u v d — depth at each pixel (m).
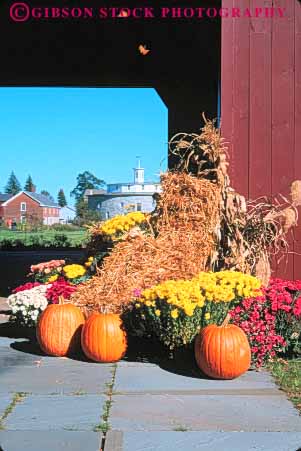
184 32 11.71
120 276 5.93
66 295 6.10
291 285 5.54
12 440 3.45
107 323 5.18
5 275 13.29
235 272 5.41
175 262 5.98
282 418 3.85
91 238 7.46
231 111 6.48
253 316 5.11
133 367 5.08
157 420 3.79
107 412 3.92
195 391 4.40
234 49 6.50
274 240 6.23
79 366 5.11
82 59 13.19
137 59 13.20
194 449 3.34
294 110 6.48
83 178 86.75
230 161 6.46
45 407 4.01
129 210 8.17
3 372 4.90
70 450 3.31
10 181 86.88
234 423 3.75
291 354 5.46
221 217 6.14
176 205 6.32
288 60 6.49
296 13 6.49
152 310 5.09
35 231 36.72
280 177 6.46
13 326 6.83
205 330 4.79
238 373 4.66
